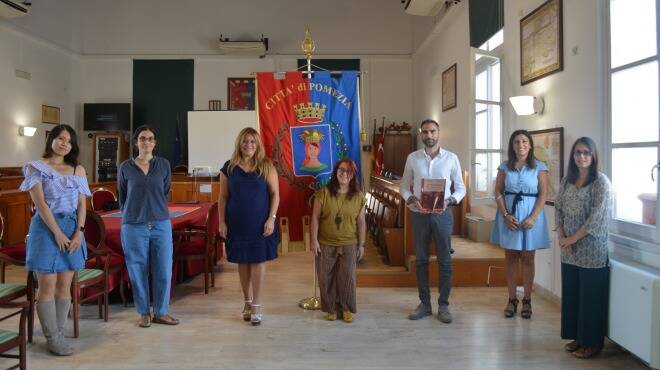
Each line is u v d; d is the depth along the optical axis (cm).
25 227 605
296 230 374
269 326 346
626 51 313
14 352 293
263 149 346
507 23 496
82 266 300
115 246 379
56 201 284
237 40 1064
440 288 359
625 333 266
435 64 859
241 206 333
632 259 295
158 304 347
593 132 342
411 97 1073
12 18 836
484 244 534
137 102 1070
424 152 366
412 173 373
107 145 1029
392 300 412
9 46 839
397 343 313
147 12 1064
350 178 350
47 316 286
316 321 357
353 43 1070
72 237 291
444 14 764
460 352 298
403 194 370
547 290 407
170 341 316
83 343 312
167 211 345
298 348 304
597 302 282
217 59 1070
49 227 279
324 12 1068
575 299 293
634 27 304
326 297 355
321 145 377
